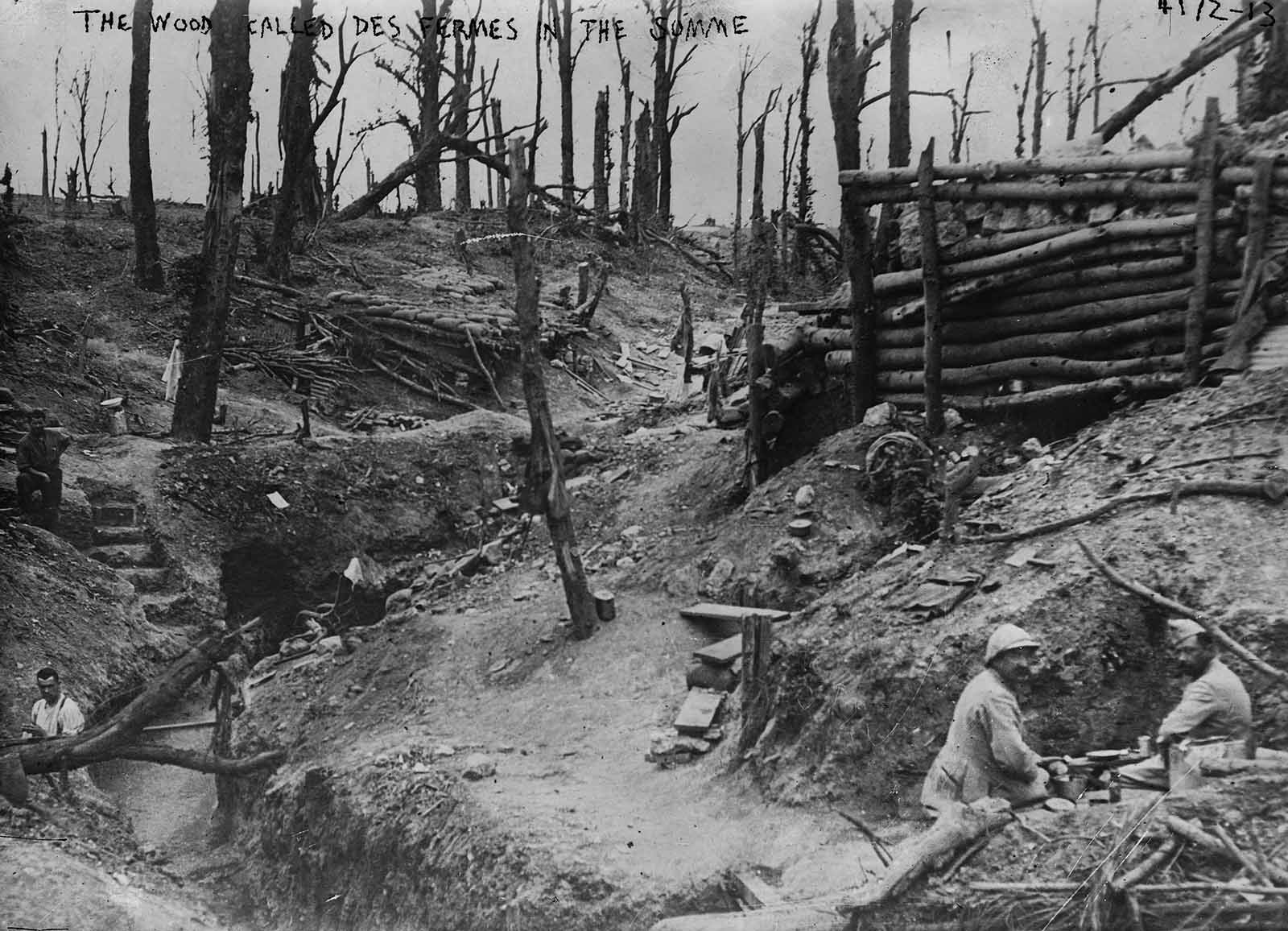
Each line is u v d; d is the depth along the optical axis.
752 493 13.36
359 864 9.16
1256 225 9.46
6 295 21.59
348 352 23.72
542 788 8.79
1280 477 7.64
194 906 8.85
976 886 4.98
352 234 32.81
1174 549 7.37
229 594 16.22
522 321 11.97
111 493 16.03
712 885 6.86
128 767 12.66
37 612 12.40
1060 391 11.10
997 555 8.46
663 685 10.64
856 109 14.10
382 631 13.49
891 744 7.47
